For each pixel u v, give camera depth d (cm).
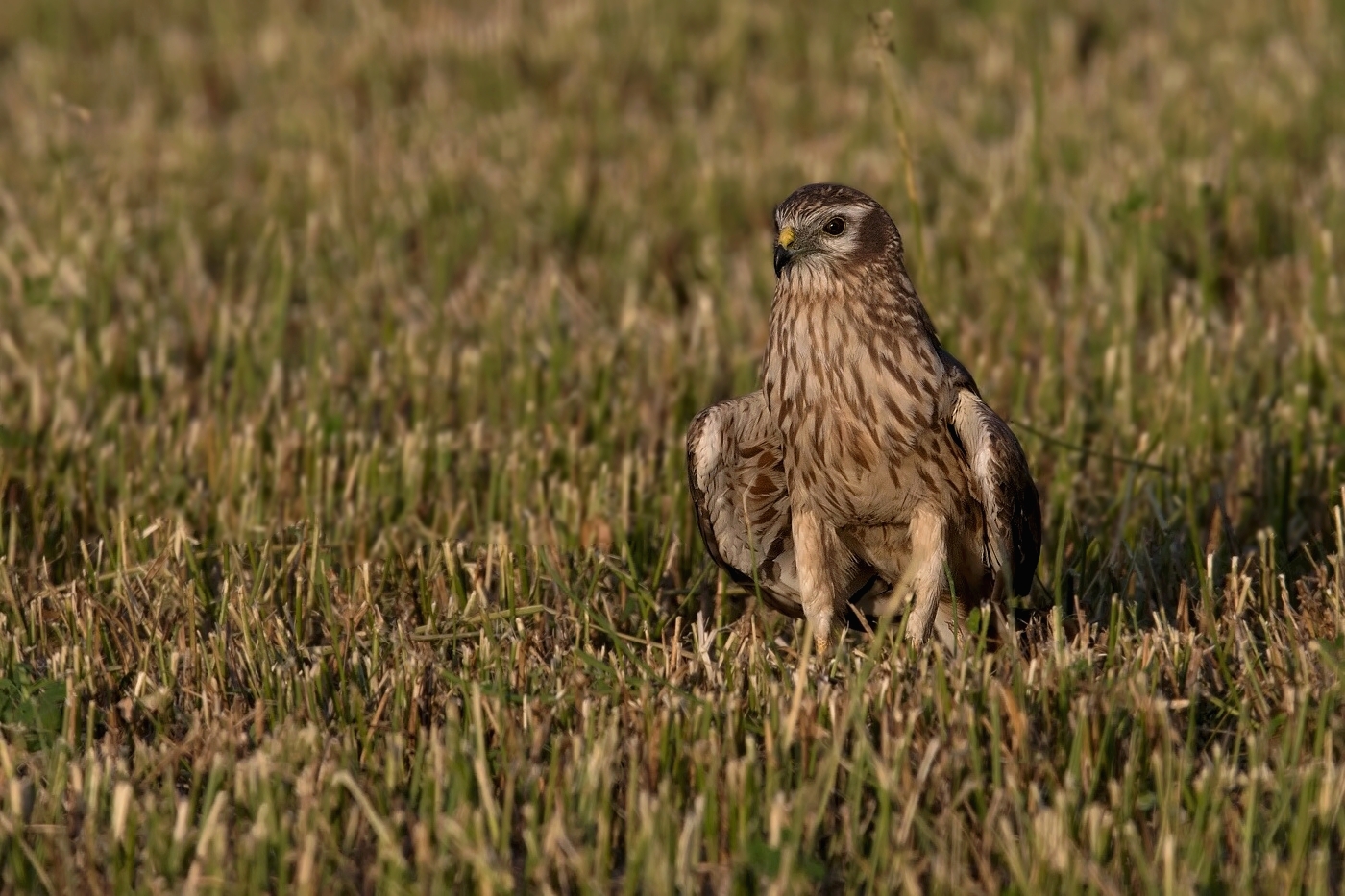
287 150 2580
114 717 1037
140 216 2234
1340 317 1803
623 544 1281
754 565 1211
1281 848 899
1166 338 1767
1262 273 2003
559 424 1614
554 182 2431
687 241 2284
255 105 2898
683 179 2420
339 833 917
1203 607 1154
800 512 1230
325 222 2227
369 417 1677
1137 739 963
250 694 1091
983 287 2022
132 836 891
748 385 1750
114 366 1762
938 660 1020
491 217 2345
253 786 918
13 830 885
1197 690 1013
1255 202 2141
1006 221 2175
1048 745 980
